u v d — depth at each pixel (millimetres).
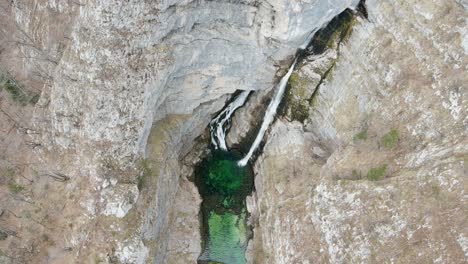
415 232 19422
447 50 20625
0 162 23500
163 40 22250
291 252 23906
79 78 21453
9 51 25438
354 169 22766
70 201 22516
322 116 26141
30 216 22516
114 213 22062
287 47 25078
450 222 18750
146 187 23578
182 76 24875
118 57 21172
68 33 22234
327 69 25484
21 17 23984
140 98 22266
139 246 22312
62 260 21656
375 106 23062
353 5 23500
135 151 23234
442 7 20781
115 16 20141
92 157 22406
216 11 22625
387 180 21078
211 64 25250
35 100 24500
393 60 22266
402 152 21469
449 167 19516
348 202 21891
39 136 23453
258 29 24203
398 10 21859
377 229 20469
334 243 21891
